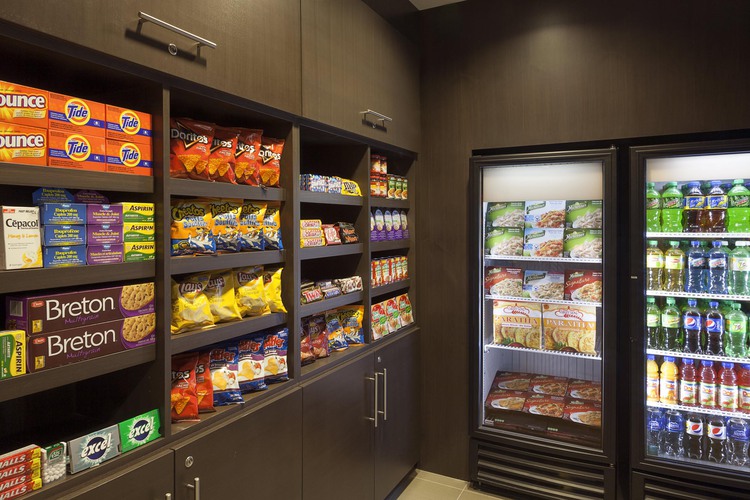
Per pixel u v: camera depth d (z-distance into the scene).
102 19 1.18
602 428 2.46
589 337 2.60
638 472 2.38
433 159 2.94
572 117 2.60
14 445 1.29
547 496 2.58
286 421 1.83
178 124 1.50
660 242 2.52
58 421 1.48
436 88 2.91
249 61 1.63
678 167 2.35
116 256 1.29
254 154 1.75
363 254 2.45
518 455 2.67
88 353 1.22
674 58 2.39
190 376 1.53
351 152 2.47
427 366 2.99
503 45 2.74
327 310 2.30
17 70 1.26
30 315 1.10
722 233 2.27
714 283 2.30
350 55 2.21
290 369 1.94
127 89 1.43
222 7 1.53
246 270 1.78
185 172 1.51
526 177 2.70
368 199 2.44
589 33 2.55
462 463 2.92
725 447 2.32
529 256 2.66
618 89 2.50
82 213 1.21
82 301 1.21
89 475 1.20
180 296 1.51
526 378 3.00
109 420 1.48
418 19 2.93
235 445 1.60
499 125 2.76
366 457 2.39
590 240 2.54
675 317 2.38
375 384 2.44
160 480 1.35
